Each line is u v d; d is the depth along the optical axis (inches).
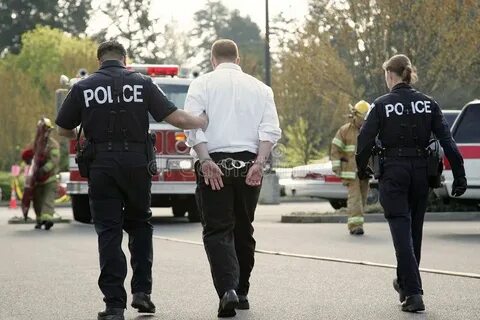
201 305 469.1
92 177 420.5
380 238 820.0
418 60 1503.4
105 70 427.2
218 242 432.1
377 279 551.2
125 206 429.1
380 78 1574.8
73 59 2992.1
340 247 739.4
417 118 452.1
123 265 416.5
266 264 626.8
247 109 442.3
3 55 4635.8
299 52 1643.7
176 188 1022.4
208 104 442.0
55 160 1005.8
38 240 852.6
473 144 826.8
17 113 2832.2
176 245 770.8
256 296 493.4
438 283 529.7
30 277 577.6
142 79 426.3
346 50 1636.3
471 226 960.3
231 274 429.1
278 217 1200.8
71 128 429.4
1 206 1887.3
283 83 2261.3
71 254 715.4
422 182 453.7
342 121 2188.7
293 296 492.7
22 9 4675.2
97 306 469.7
